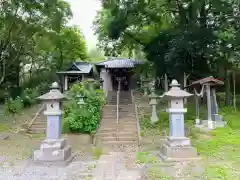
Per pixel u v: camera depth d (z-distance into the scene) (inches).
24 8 592.1
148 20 675.4
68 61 995.9
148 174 261.1
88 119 478.6
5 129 501.0
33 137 458.0
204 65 599.2
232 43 505.4
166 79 706.8
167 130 468.1
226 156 315.0
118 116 550.0
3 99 749.9
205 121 466.6
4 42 625.3
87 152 378.6
